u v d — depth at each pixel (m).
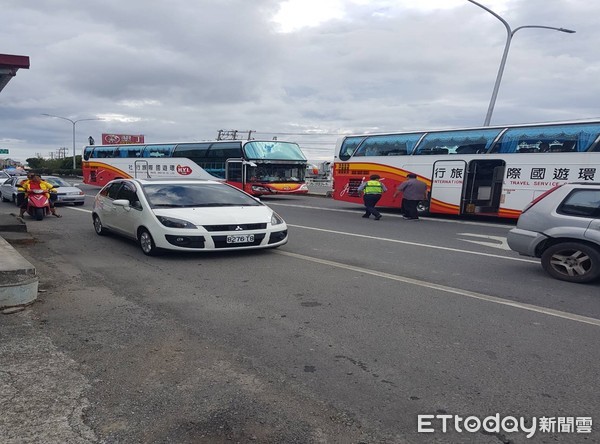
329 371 3.92
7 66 7.80
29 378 3.71
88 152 35.00
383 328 4.94
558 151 14.38
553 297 6.27
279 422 3.16
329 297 6.08
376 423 3.17
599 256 6.84
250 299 5.94
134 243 10.05
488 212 16.14
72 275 7.12
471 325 5.07
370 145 19.56
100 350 4.27
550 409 3.37
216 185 9.84
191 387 3.61
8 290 5.30
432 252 9.62
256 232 8.50
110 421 3.14
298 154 26.25
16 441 2.91
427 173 17.62
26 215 16.19
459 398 3.50
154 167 29.98
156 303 5.72
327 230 12.98
